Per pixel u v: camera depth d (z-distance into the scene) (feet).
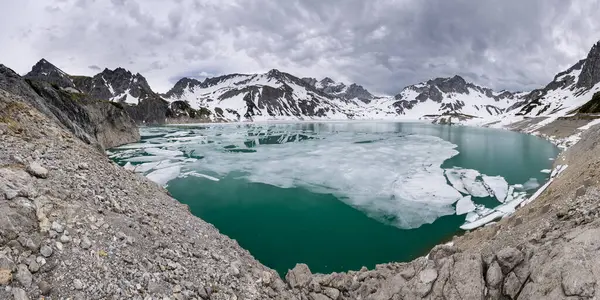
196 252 34.96
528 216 47.93
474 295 26.12
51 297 20.47
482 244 45.37
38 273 21.35
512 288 25.86
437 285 28.58
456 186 114.52
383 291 32.24
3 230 21.98
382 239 75.66
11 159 30.89
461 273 27.96
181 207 56.18
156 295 24.86
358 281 37.40
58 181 31.48
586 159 75.00
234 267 34.83
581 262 22.67
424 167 146.20
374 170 140.26
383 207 95.96
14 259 21.02
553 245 26.43
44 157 35.78
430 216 88.43
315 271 61.87
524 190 107.04
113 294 22.81
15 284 19.80
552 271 23.67
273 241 74.38
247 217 88.99
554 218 36.37
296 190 113.70
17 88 77.36
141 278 25.59
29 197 25.94
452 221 84.48
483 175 130.93
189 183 123.24
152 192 52.85
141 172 139.33
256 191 112.88
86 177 36.94
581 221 30.68
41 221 24.77
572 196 41.09
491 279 26.81
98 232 27.71
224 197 106.22
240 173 139.13
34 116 46.50
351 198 104.22
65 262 23.06
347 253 69.00
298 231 80.02
